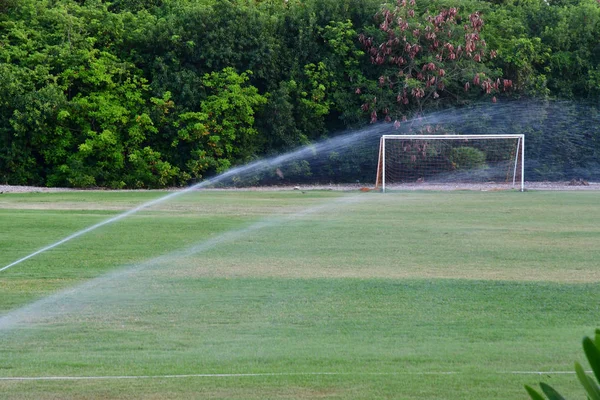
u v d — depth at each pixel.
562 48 79.38
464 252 29.00
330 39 72.56
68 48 66.00
